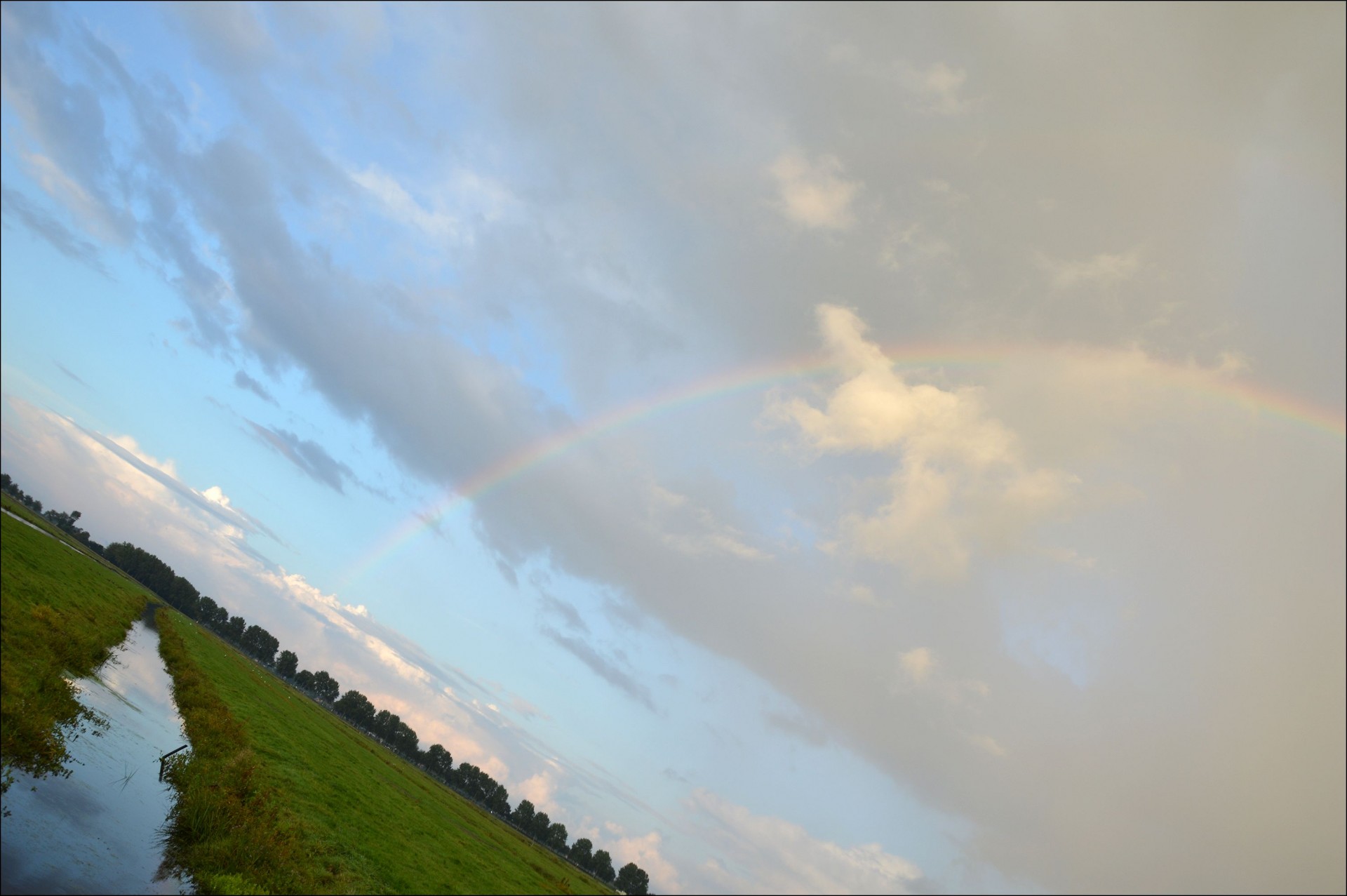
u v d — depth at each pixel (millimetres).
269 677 196625
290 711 105188
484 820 171500
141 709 46031
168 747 39688
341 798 54031
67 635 47031
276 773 46250
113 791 28719
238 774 35312
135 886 21750
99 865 21969
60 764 28281
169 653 85000
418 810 85688
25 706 29375
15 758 26234
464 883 54531
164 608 184875
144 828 26672
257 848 28188
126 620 92250
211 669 93062
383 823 56469
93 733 34250
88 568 124188
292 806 39906
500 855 98875
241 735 50031
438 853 61031
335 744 99438
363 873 37312
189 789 31016
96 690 43250
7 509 117000
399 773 134250
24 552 73125
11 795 23531
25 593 52125
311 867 31250
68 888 19625
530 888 81562
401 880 41562
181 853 25953
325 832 39688
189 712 51344
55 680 34562
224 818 29297
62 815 24188
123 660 62062
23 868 19531
